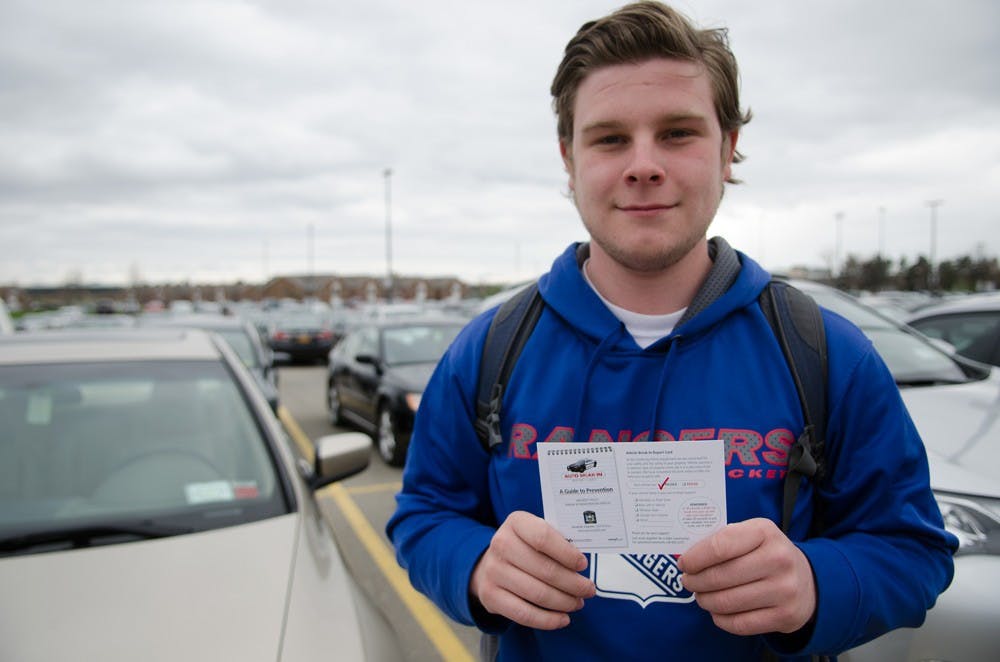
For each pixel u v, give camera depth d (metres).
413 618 3.33
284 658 1.47
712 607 0.95
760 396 1.09
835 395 1.10
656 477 0.99
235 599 1.66
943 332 4.64
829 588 0.97
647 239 1.10
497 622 1.12
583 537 1.01
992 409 2.72
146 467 2.20
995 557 1.98
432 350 7.29
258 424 2.46
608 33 1.12
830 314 1.18
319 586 1.77
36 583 1.71
